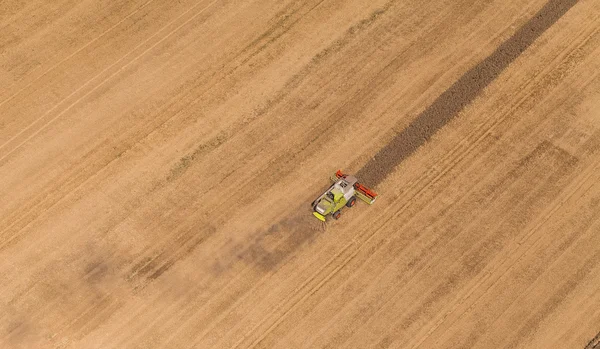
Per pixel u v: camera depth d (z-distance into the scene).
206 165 54.59
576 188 53.81
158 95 57.75
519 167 54.72
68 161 54.72
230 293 49.41
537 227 52.16
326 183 53.81
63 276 49.94
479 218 52.47
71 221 52.19
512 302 49.25
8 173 54.19
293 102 57.59
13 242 51.31
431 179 54.16
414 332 48.16
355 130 56.31
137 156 55.00
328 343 47.75
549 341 47.84
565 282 49.97
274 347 47.59
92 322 48.31
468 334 48.16
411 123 56.62
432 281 49.97
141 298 49.19
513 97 58.03
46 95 57.62
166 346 47.53
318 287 49.72
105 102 57.34
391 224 52.19
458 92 58.09
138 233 51.69
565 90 58.47
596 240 51.66
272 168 54.50
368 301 49.19
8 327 48.12
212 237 51.53
